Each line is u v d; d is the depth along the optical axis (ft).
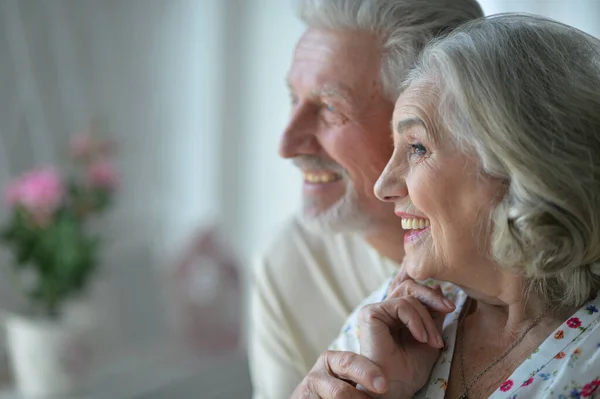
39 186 7.18
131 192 9.50
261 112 9.89
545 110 2.81
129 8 9.19
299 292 4.97
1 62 8.32
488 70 2.88
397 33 3.97
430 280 3.64
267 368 4.96
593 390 2.85
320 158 4.32
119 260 9.23
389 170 3.25
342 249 4.88
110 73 9.14
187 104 9.85
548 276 2.92
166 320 9.83
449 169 3.01
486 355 3.23
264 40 9.68
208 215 10.12
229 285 9.68
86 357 7.80
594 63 3.02
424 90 3.07
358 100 4.10
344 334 3.85
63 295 7.55
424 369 3.28
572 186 2.76
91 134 8.98
